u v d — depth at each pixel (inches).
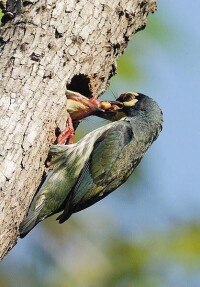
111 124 587.2
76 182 554.9
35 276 692.1
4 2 522.6
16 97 494.0
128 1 547.5
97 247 692.7
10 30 512.7
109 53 539.8
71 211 557.0
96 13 528.4
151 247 665.6
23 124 491.8
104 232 697.0
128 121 594.6
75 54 519.2
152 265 656.4
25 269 694.5
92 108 543.2
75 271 689.0
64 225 702.5
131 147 581.3
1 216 481.1
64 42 515.2
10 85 496.1
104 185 567.5
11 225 490.0
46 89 505.4
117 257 681.0
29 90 498.3
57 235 699.4
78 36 519.5
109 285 668.1
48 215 548.7
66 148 537.0
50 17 515.2
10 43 508.4
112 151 571.8
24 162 489.7
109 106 589.6
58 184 547.5
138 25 558.9
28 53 505.7
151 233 673.0
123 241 687.1
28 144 491.5
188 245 645.9
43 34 510.9
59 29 514.0
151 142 601.0
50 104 506.3
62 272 690.2
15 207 488.4
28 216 519.2
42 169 508.7
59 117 514.0
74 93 536.7
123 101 610.9
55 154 522.0
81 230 700.7
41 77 504.4
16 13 516.7
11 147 485.4
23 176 489.7
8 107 490.9
